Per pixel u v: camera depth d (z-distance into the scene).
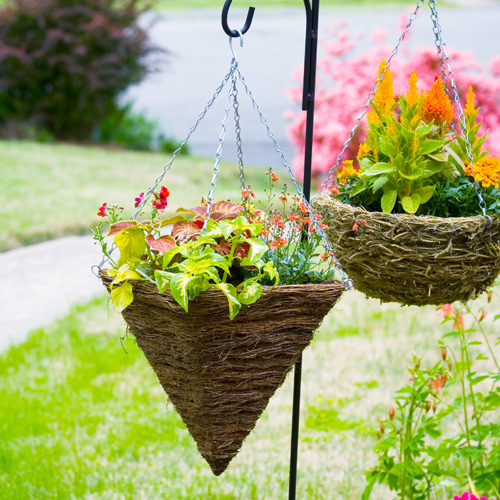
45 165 11.30
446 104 2.92
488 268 2.67
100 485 3.79
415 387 3.02
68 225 8.30
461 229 2.56
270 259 2.47
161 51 14.03
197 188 10.57
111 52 13.41
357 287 2.83
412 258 2.59
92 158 12.12
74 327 5.77
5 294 6.55
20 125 13.68
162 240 2.39
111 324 5.85
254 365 2.29
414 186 2.76
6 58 13.05
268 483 3.80
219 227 2.33
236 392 2.31
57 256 7.52
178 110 16.53
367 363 5.12
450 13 30.23
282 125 15.26
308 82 2.79
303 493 3.71
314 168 9.52
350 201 2.91
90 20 13.27
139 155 12.86
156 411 4.56
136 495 3.71
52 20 13.10
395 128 2.79
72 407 4.61
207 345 2.22
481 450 2.89
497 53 18.48
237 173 11.83
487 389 4.66
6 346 5.52
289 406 4.64
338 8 31.77
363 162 2.87
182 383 2.33
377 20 25.92
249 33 27.09
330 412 4.50
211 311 2.18
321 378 4.94
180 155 13.29
